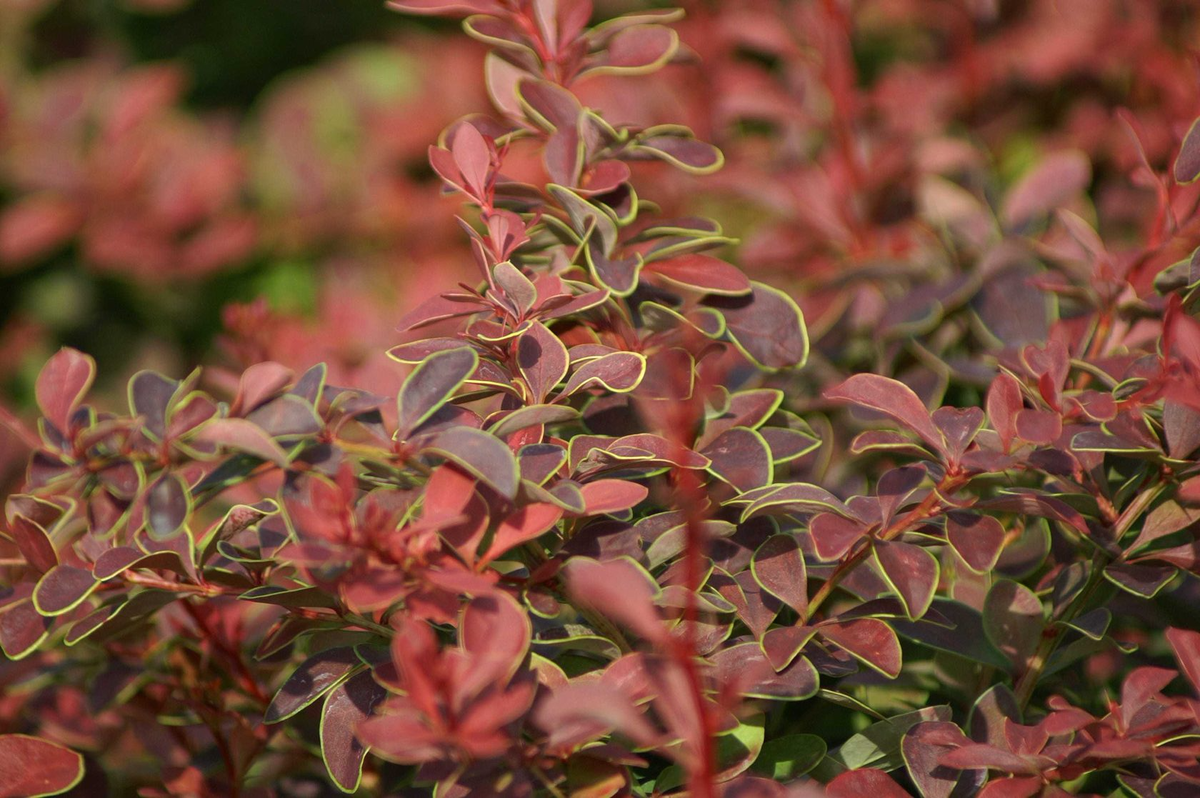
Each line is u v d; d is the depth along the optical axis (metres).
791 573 0.75
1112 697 0.78
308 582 0.74
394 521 0.73
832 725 0.78
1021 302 0.83
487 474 0.72
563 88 0.79
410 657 0.70
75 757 0.76
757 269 0.92
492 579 0.72
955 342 0.84
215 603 0.79
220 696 0.79
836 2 0.95
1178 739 0.74
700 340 0.78
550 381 0.75
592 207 0.76
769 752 0.75
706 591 0.75
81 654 0.79
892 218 0.92
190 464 0.76
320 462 0.73
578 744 0.73
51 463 0.74
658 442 0.75
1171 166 0.80
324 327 0.94
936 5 1.08
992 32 1.03
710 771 0.70
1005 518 0.79
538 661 0.74
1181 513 0.76
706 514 0.76
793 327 0.78
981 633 0.77
